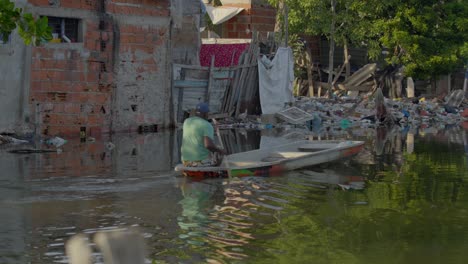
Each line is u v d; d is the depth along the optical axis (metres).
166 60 24.16
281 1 35.50
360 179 13.89
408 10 34.84
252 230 9.55
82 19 21.62
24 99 20.55
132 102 23.27
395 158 17.16
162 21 23.83
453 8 35.47
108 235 2.13
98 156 16.81
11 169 14.48
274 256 8.27
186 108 25.50
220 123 26.52
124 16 22.67
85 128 21.95
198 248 8.58
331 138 22.30
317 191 12.54
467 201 11.74
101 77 22.20
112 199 11.46
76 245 2.14
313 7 34.47
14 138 20.03
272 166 14.26
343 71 39.81
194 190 12.34
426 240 9.10
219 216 10.37
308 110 29.42
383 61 38.88
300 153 15.95
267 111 28.00
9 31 7.56
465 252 8.52
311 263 8.01
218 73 26.33
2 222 9.77
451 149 19.17
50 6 20.75
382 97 28.61
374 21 35.69
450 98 34.94
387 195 12.25
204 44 29.50
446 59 34.94
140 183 12.92
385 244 8.89
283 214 10.59
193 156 13.80
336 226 9.87
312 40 41.25
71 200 11.32
